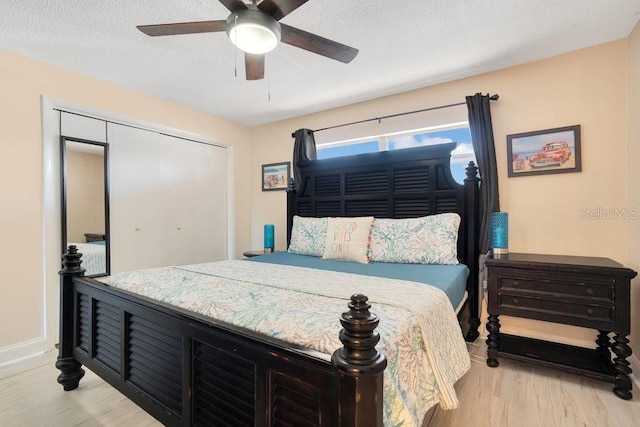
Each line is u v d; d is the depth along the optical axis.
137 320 1.42
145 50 2.28
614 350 1.79
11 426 1.55
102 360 1.64
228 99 3.27
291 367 0.88
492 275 2.12
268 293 1.38
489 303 2.13
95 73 2.65
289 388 0.90
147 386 1.37
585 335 2.28
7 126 2.25
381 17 1.91
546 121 2.41
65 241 2.54
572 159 2.30
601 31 2.07
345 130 3.46
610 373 1.83
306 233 2.98
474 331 2.50
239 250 4.11
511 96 2.54
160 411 1.29
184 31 1.54
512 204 2.53
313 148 3.62
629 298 1.75
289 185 3.54
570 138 2.32
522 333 2.48
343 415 0.74
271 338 0.95
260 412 0.95
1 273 2.22
